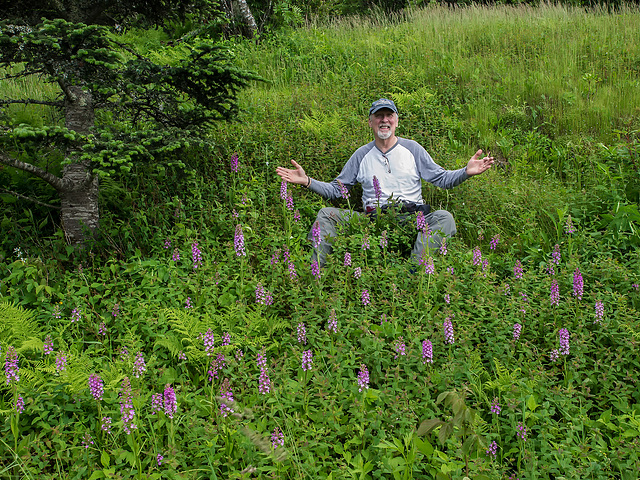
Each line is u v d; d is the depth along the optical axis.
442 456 2.79
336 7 17.88
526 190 6.44
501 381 3.42
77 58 4.23
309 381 3.60
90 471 2.87
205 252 4.95
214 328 3.90
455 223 5.77
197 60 4.88
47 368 3.26
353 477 2.80
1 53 4.19
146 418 3.21
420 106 8.23
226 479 2.90
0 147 5.00
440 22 13.38
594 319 3.99
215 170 6.02
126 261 4.66
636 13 13.96
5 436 3.01
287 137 6.77
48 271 4.41
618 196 5.86
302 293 4.44
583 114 8.45
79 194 4.88
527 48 11.45
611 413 3.49
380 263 4.93
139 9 5.16
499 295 4.35
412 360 3.58
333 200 6.35
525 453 2.99
